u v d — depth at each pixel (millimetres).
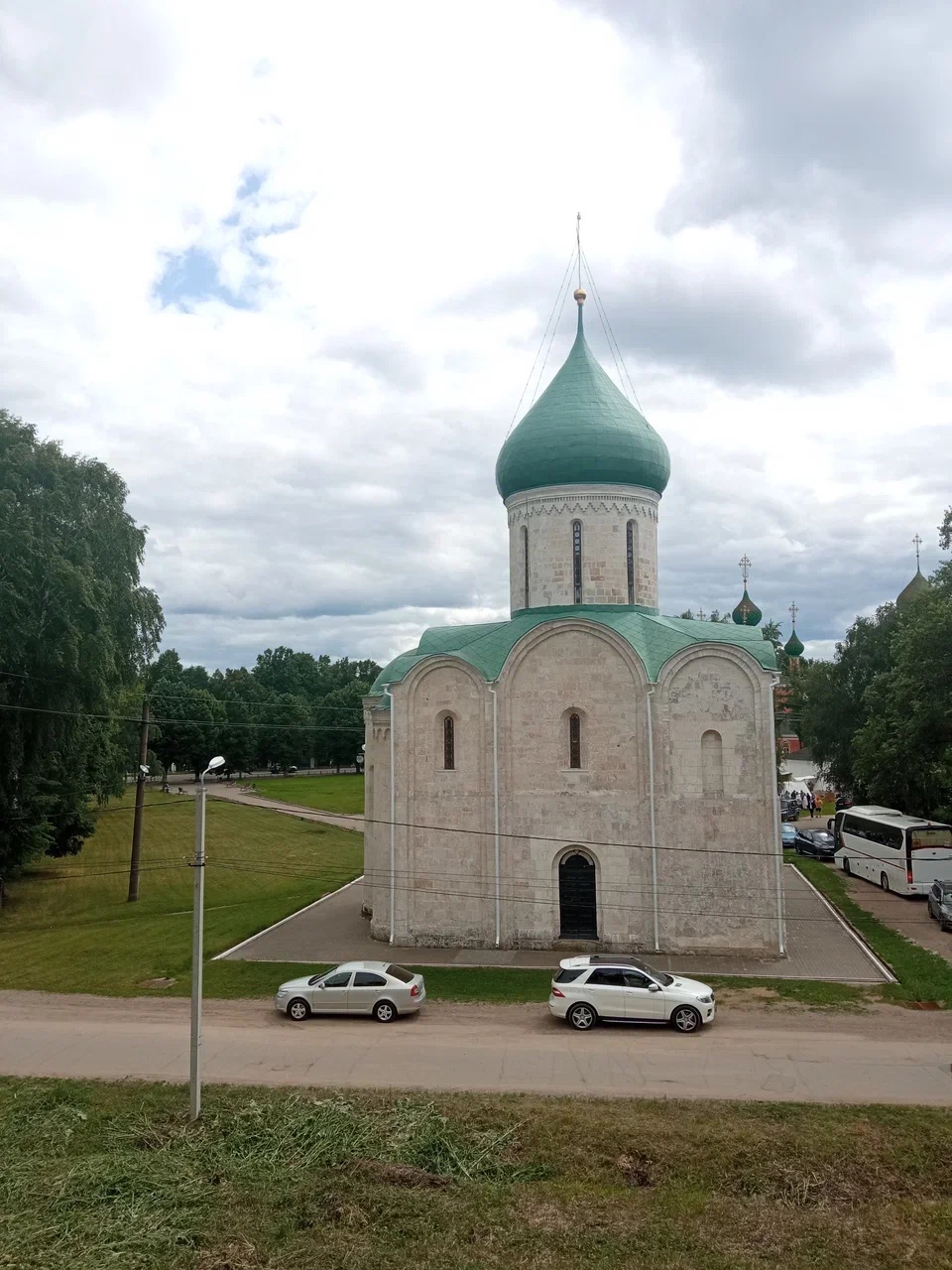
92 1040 29078
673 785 38500
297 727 153875
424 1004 31953
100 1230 18641
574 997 29391
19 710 47594
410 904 40000
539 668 39812
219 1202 19734
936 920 43656
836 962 36625
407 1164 20875
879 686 61000
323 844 79812
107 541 56438
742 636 41156
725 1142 21188
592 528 44250
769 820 37906
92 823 63906
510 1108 23000
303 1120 22750
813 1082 24656
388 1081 25141
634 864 38500
